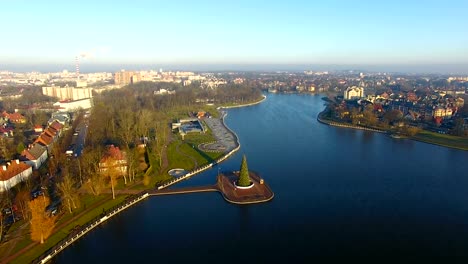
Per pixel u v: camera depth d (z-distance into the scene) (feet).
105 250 446.60
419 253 441.27
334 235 482.69
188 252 441.68
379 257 431.84
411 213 551.59
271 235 482.28
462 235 485.97
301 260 424.46
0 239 443.73
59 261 423.23
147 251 443.73
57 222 499.51
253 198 594.24
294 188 650.02
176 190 629.51
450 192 636.48
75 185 632.38
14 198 566.36
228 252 441.68
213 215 539.70
